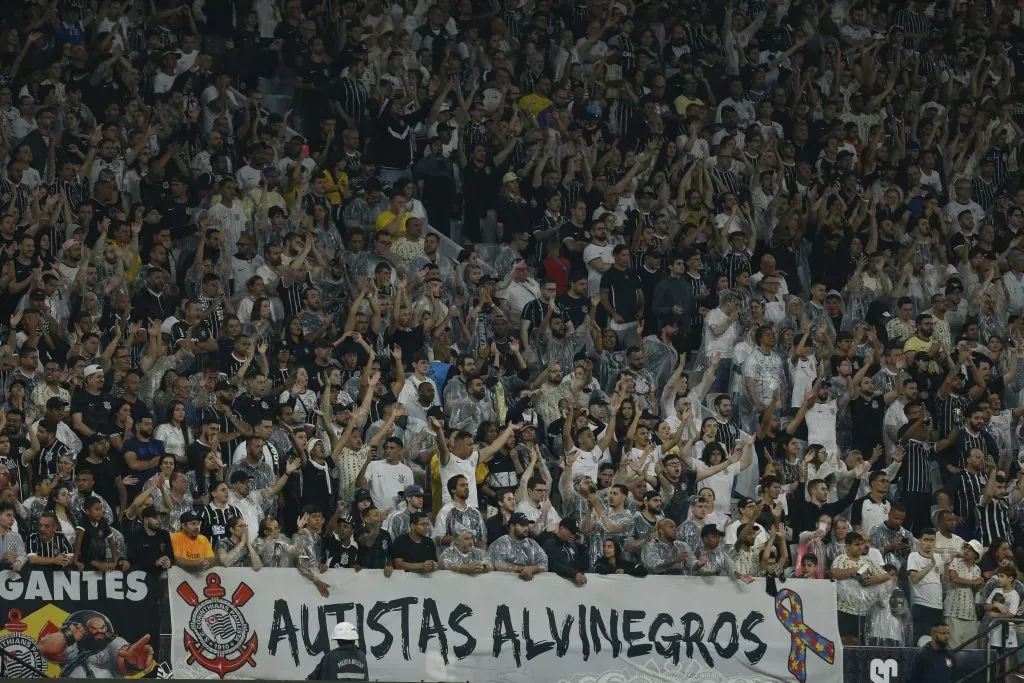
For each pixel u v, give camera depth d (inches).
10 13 2888.8
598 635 2041.1
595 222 2800.2
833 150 3191.4
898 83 3449.8
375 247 2689.5
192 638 1898.4
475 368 2367.1
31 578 1845.5
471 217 2918.3
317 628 1946.4
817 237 2938.0
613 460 2337.6
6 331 2369.6
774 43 3427.7
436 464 2154.3
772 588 2107.5
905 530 2262.6
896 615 2149.4
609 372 2559.1
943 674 2101.4
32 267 2428.6
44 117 2679.6
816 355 2659.9
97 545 1903.3
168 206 2664.9
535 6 3292.3
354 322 2445.9
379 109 2960.1
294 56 3034.0
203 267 2508.6
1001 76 3555.6
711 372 2556.6
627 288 2699.3
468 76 3134.8
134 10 3011.8
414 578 1990.7
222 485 1993.1
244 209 2699.3
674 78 3255.4
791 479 2384.4
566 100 3080.7
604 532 2092.8
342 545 1998.0
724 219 2933.1
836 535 2192.4
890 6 3582.7
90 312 2356.1
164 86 2915.8
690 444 2361.0
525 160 2955.2
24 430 2087.8
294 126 3031.5
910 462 2498.8
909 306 2790.4
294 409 2256.4
